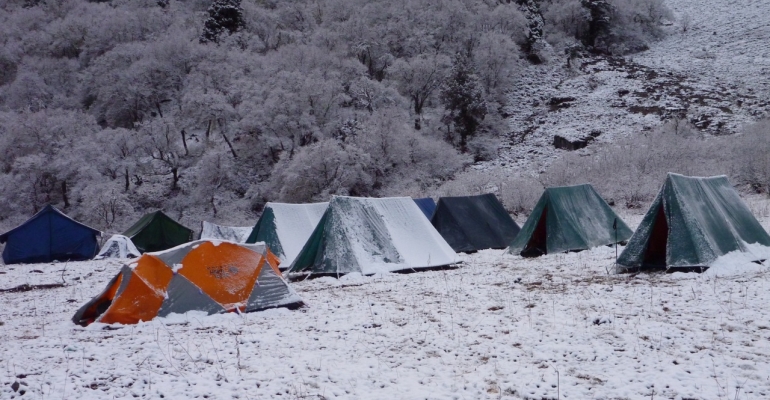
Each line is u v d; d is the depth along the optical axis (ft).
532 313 27.63
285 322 28.37
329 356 21.99
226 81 164.86
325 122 151.53
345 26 195.11
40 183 138.82
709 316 25.00
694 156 101.30
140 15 217.97
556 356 20.84
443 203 59.88
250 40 202.18
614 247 51.52
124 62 189.26
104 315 29.19
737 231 38.88
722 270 34.27
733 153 95.91
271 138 144.15
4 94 184.44
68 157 134.21
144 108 184.65
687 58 183.21
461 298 32.50
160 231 78.64
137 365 21.65
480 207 62.39
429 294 34.40
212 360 21.86
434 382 18.72
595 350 21.18
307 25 217.97
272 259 34.65
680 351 20.54
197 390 18.56
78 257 72.79
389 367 20.48
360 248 44.32
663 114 139.95
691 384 17.31
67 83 199.31
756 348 20.36
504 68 184.55
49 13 239.71
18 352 24.06
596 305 28.32
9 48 208.13
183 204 136.56
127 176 142.72
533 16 217.15
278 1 241.55
